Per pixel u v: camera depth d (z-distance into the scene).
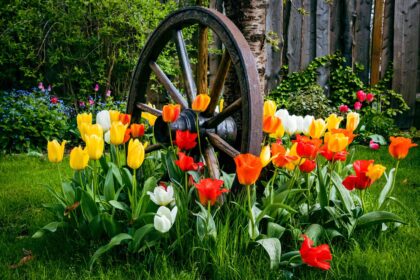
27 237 2.67
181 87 7.22
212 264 2.12
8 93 6.95
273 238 2.14
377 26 7.09
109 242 2.27
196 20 2.79
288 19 7.32
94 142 2.27
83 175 2.68
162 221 2.05
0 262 2.29
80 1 6.83
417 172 4.34
